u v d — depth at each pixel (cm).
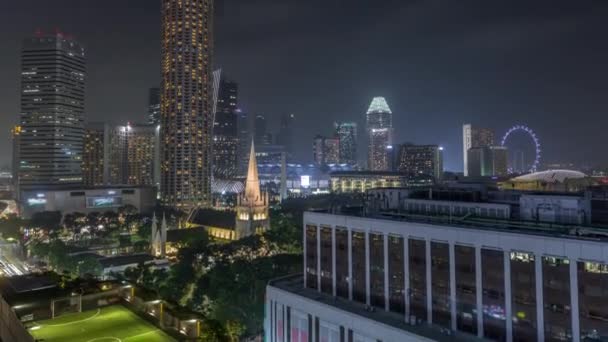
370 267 9619
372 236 9588
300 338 10256
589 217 8588
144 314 9100
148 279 17725
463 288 8038
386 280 9294
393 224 9181
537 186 18212
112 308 9481
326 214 10681
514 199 10944
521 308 7294
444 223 8962
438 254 8419
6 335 8750
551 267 6969
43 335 8025
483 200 11044
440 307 8369
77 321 8731
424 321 8562
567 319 6775
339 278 10294
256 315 14075
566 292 6806
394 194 12100
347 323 9044
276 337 11044
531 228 8150
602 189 9981
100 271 19812
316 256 10931
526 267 7250
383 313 9069
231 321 13175
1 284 10294
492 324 7644
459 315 8081
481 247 7800
